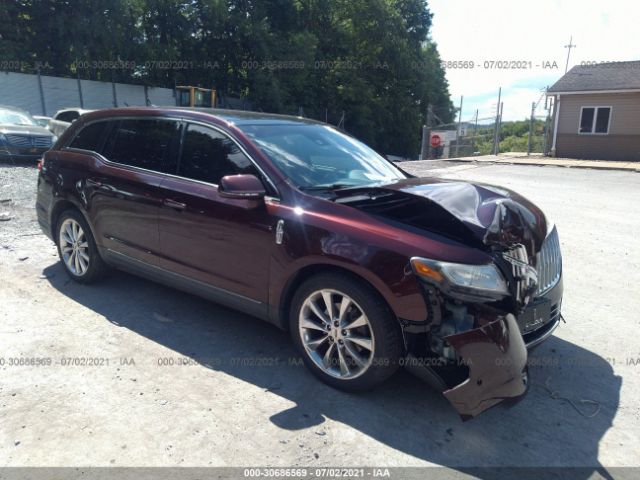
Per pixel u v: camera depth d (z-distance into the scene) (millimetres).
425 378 2893
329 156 4031
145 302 4488
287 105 35969
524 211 3457
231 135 3758
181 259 3887
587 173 17219
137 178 4125
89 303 4414
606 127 23625
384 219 3121
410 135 44938
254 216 3416
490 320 2740
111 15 27984
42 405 2951
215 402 3062
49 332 3850
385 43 41906
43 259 5469
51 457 2543
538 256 3248
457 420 2980
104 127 4629
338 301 3199
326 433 2814
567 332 4246
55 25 26719
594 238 7438
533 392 3320
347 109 40156
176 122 4105
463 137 28281
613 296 5094
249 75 35562
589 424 2998
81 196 4543
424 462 2623
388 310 2957
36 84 26844
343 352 3182
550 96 24781
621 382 3471
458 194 3316
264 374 3398
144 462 2539
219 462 2562
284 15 38188
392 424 2918
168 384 3234
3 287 4645
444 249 2852
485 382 2689
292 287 3387
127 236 4242
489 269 2830
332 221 3135
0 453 2555
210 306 4465
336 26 40812
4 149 12047
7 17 26172
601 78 24031
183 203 3783
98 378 3260
